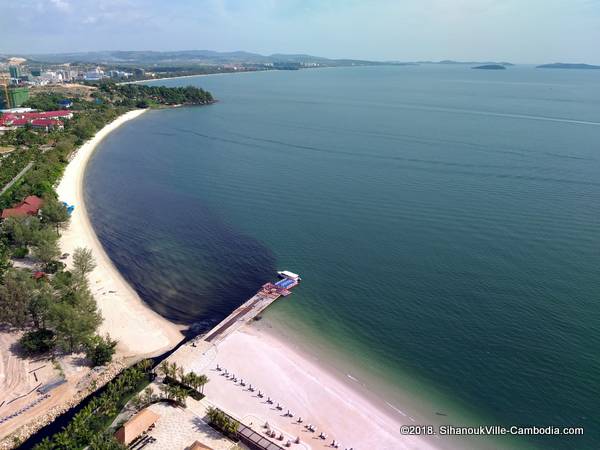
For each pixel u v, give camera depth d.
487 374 79.00
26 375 74.81
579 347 84.44
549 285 103.75
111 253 121.06
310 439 64.94
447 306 97.50
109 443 59.34
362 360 82.25
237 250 123.62
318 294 102.69
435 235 129.62
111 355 79.25
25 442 63.81
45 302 82.44
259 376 77.06
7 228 117.25
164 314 95.38
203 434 64.44
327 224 138.62
